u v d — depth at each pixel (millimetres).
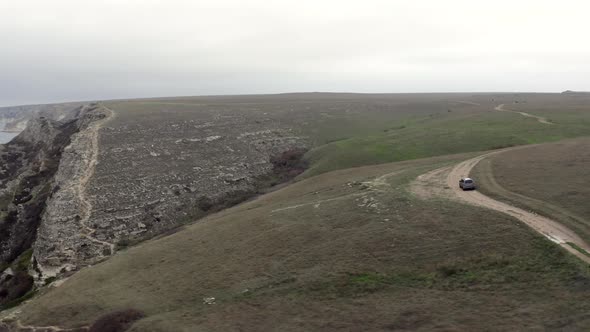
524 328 21172
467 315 23406
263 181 87250
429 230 34031
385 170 64500
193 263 40719
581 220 32156
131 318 32031
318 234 38812
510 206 37219
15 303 49938
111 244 60375
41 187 84812
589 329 19969
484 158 59938
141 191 71812
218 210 72250
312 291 29797
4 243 73062
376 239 34469
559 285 23922
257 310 29141
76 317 35469
